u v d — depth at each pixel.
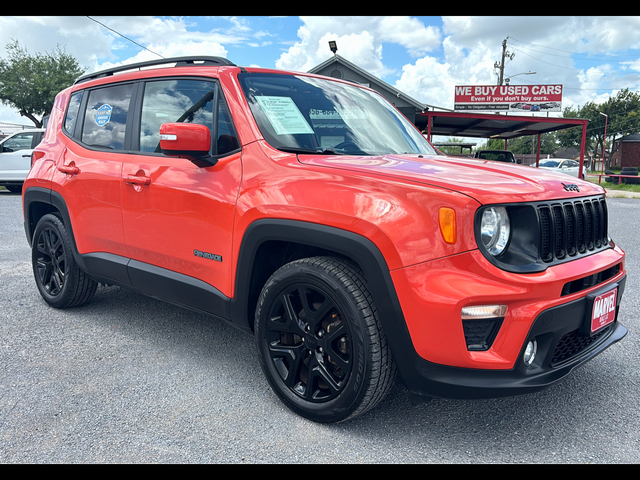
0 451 2.02
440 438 2.14
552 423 2.26
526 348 1.91
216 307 2.58
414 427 2.23
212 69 2.78
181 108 2.84
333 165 2.21
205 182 2.56
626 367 2.85
